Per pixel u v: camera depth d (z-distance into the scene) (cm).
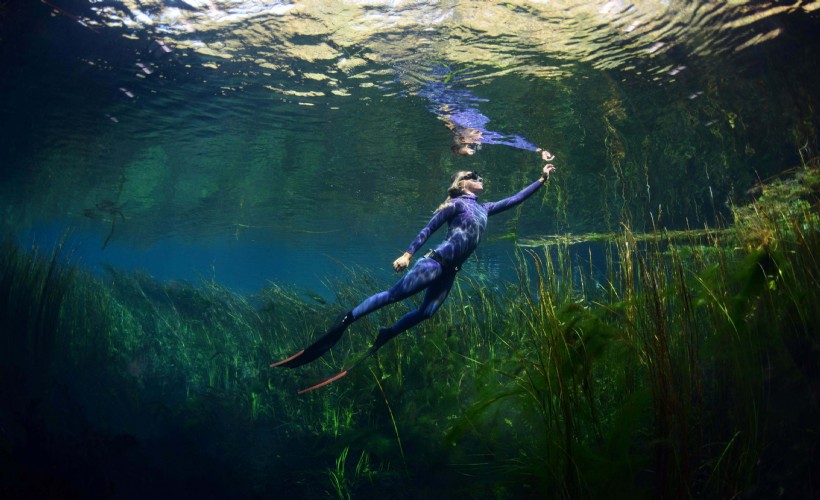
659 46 819
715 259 374
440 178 1569
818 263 319
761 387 277
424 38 794
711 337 307
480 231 472
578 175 1443
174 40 799
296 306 868
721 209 1343
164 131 1214
